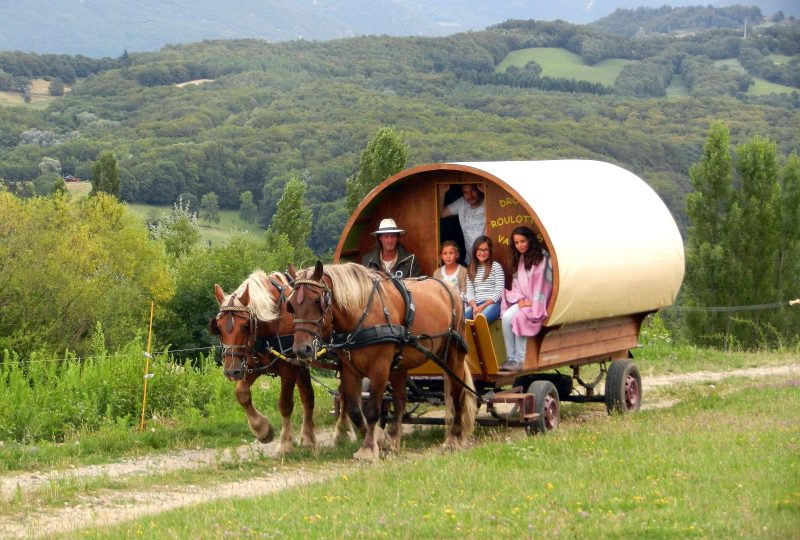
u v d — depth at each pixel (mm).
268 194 92750
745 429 12180
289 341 11867
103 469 11617
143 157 103375
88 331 28391
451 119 128625
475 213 14312
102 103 183250
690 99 117125
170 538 7801
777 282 36000
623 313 14562
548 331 13289
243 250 36781
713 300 35406
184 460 12234
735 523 7570
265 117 145375
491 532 7637
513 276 13453
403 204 14539
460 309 12750
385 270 12820
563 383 14859
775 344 35094
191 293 34344
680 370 22922
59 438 13922
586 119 116375
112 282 32812
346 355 11414
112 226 34250
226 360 11539
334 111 148375
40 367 16844
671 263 15297
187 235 53875
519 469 10195
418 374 12984
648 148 91438
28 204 28281
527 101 154000
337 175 90938
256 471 11320
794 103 107438
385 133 38438
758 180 35500
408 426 14555
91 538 7926
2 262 26828
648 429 12398
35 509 9531
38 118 166875
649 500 8508
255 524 8156
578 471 9859
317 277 10977
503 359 13398
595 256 13383
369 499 8969
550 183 13672
